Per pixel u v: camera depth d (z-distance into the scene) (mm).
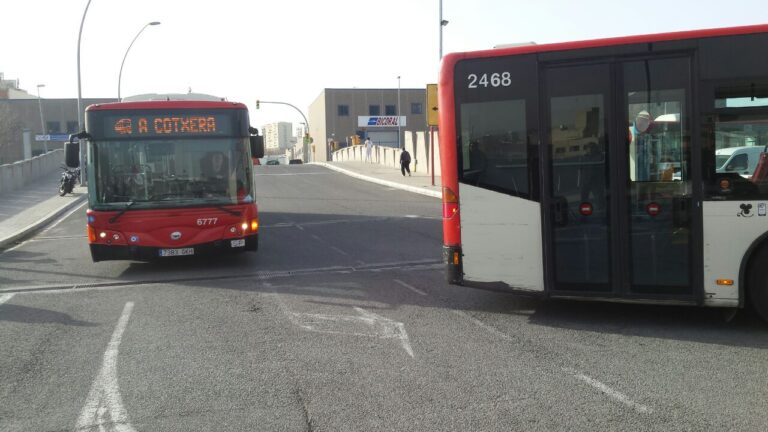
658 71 6598
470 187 7258
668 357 5711
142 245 10352
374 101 90938
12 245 15523
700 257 6520
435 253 12258
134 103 10523
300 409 4664
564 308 7672
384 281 9602
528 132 7031
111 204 10352
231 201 10648
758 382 5039
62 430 4418
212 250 10562
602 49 6758
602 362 5609
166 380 5375
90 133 10398
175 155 10555
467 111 7238
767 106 6316
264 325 7133
